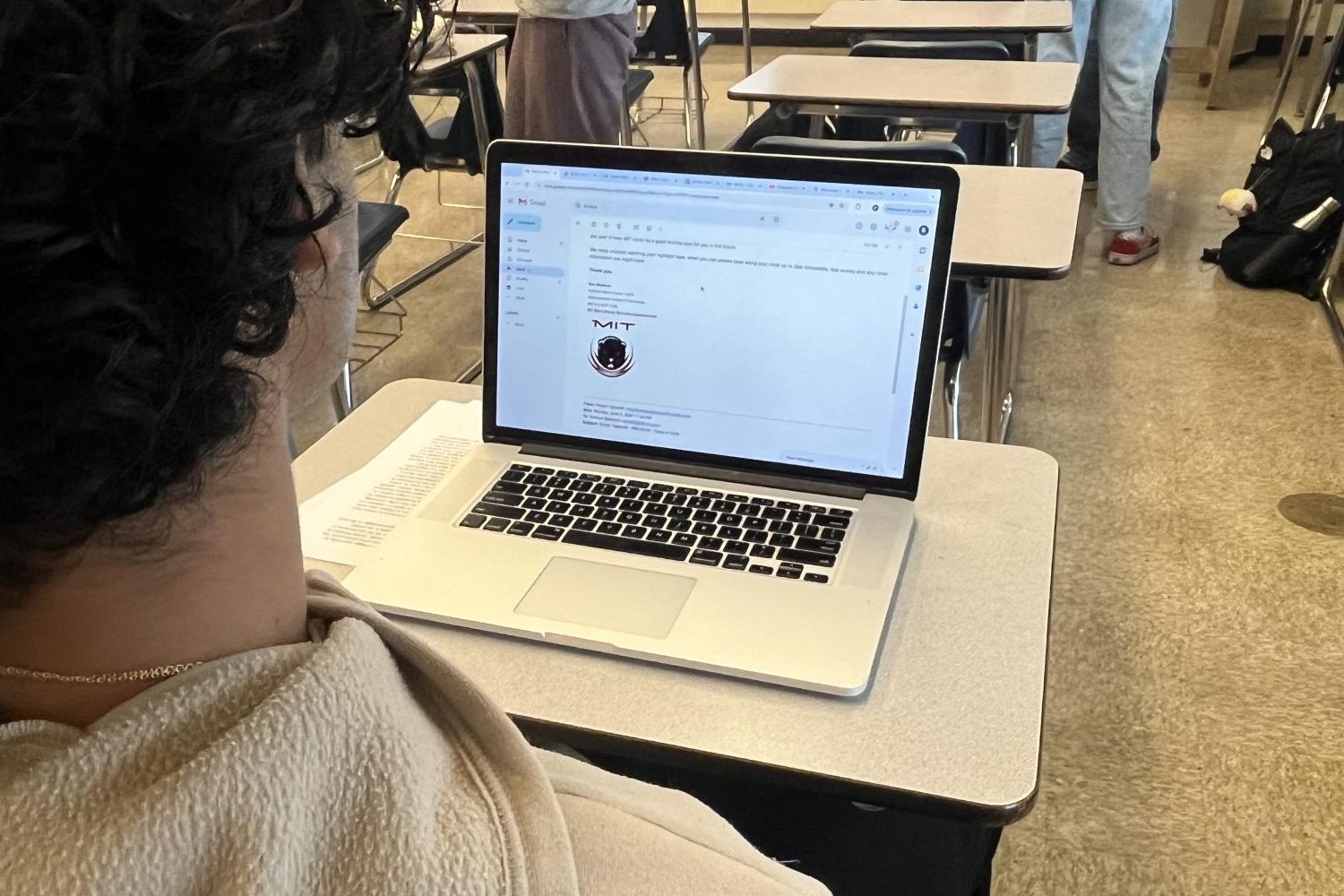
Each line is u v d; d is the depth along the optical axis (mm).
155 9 244
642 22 4398
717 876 382
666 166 944
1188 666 1821
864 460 952
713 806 1041
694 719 762
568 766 420
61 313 241
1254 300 3100
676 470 1005
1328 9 4613
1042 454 1066
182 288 259
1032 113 2184
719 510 949
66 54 236
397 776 318
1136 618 1932
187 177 253
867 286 916
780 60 2670
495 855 327
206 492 296
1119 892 1458
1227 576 2023
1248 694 1759
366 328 3158
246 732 293
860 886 1060
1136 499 2260
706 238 948
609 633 819
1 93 234
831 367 942
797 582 861
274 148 264
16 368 246
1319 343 2846
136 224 250
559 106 2844
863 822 1017
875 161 890
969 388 2654
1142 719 1723
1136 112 3152
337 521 963
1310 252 3055
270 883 285
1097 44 3525
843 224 911
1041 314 3074
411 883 308
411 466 1048
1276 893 1443
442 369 2924
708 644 804
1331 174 3029
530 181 981
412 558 908
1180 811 1565
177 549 295
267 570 323
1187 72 5305
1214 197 3834
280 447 325
